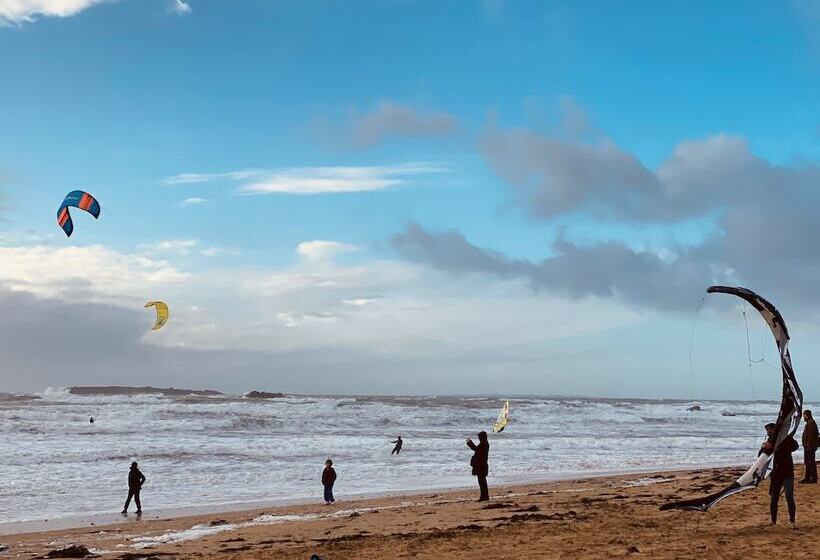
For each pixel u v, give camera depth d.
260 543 13.23
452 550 10.88
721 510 13.38
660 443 40.09
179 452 30.83
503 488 22.30
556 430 52.72
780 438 9.64
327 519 16.36
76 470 25.89
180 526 16.36
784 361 9.54
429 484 24.48
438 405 81.56
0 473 24.78
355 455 32.19
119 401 92.88
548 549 10.41
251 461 29.45
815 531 10.64
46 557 12.61
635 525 12.35
